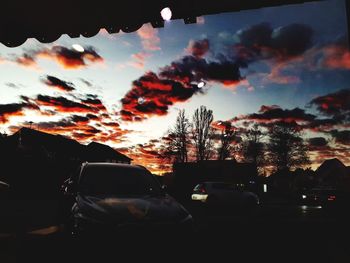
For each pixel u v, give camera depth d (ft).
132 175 22.63
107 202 18.26
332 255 21.71
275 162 199.52
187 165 126.93
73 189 20.80
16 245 22.39
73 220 17.56
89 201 18.43
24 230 28.22
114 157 162.40
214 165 127.95
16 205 55.36
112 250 16.25
